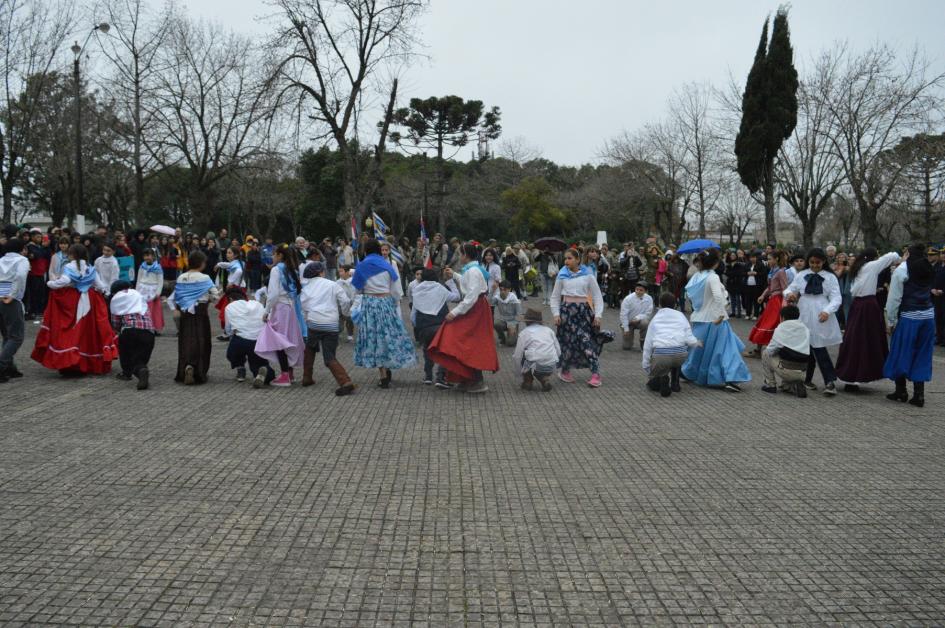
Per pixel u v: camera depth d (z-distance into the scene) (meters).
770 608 3.74
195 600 3.74
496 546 4.44
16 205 44.09
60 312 9.48
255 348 8.91
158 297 13.74
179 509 4.96
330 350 8.86
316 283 8.87
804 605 3.78
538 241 23.03
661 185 45.38
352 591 3.86
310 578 3.99
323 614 3.62
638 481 5.67
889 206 28.39
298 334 9.35
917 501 5.30
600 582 4.00
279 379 9.23
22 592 3.79
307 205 50.91
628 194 49.56
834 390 9.09
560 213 53.91
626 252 22.06
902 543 4.56
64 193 36.41
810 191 28.64
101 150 34.22
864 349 8.95
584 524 4.80
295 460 6.07
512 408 8.19
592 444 6.70
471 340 8.77
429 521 4.81
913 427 7.43
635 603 3.78
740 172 28.20
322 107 25.28
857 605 3.79
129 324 8.95
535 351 9.01
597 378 9.54
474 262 8.81
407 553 4.32
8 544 4.37
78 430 6.91
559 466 6.02
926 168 25.42
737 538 4.61
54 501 5.07
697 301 9.60
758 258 19.17
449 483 5.56
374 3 24.83
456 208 50.88
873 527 4.81
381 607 3.70
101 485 5.41
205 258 9.32
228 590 3.85
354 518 4.84
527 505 5.12
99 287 9.78
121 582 3.92
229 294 9.68
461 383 9.11
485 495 5.31
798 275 9.44
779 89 27.08
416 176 50.75
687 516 4.96
